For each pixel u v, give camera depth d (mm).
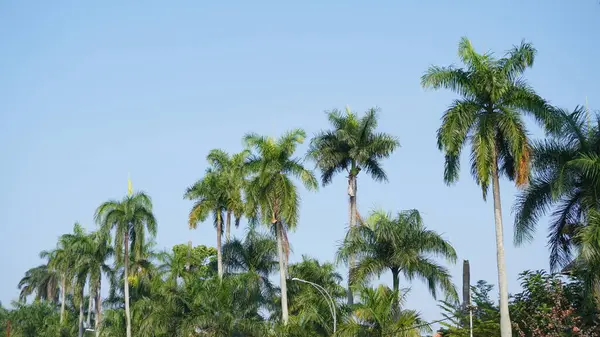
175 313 61031
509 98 36844
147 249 78438
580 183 35281
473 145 36000
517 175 35125
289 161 54562
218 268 63625
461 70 37312
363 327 44594
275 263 62625
